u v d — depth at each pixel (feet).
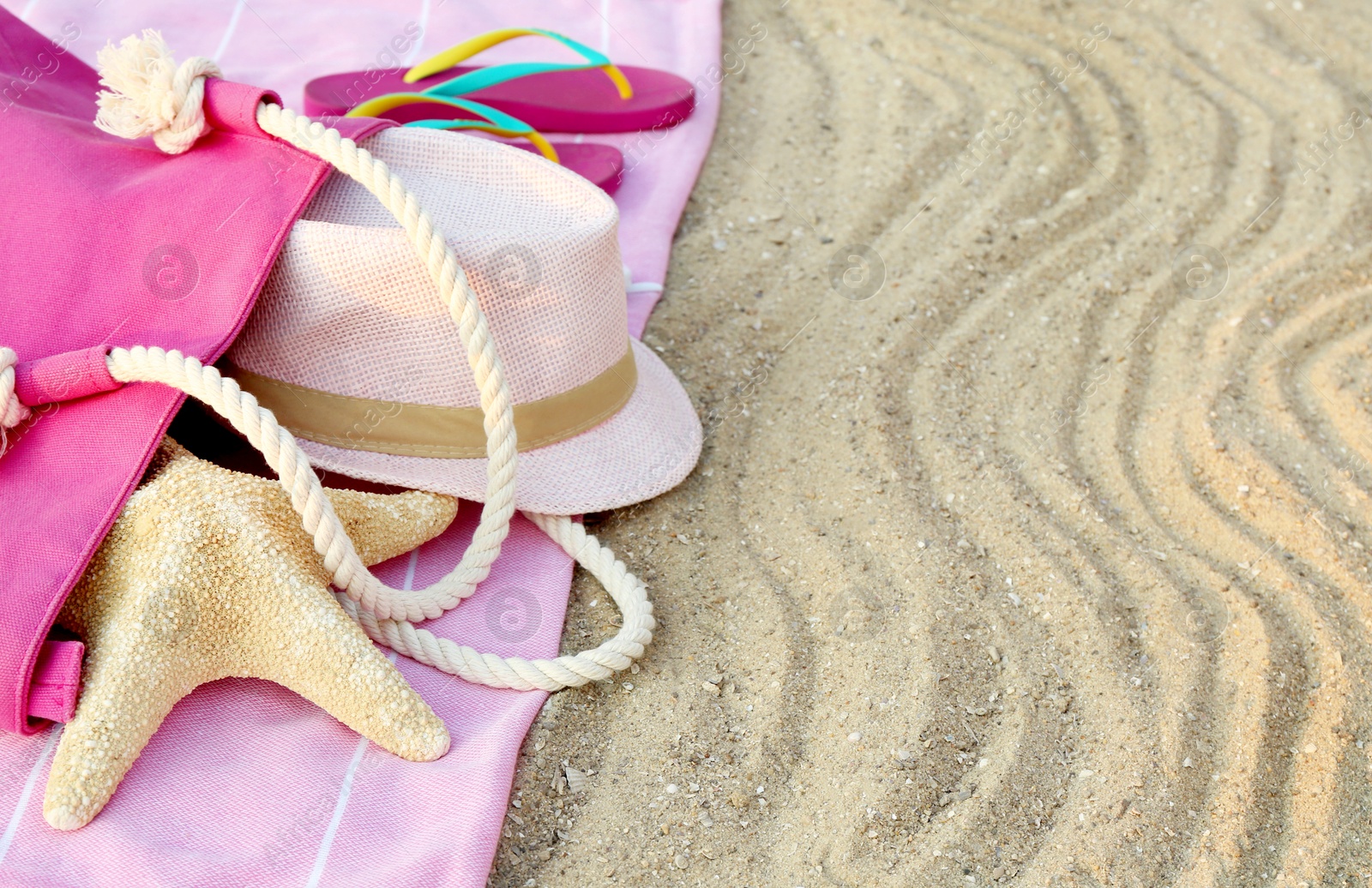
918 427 6.64
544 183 5.82
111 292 5.15
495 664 5.07
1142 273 7.88
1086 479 6.32
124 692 4.33
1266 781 4.77
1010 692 5.19
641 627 5.30
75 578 4.52
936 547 5.86
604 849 4.64
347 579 4.91
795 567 5.82
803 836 4.68
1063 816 4.70
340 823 4.42
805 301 7.55
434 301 5.27
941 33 10.33
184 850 4.26
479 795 4.52
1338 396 6.80
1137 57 10.12
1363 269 7.89
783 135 9.07
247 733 4.72
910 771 4.83
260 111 5.25
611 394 5.96
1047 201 8.51
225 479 4.81
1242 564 5.76
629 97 8.24
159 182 5.36
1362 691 5.07
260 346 5.45
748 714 5.13
